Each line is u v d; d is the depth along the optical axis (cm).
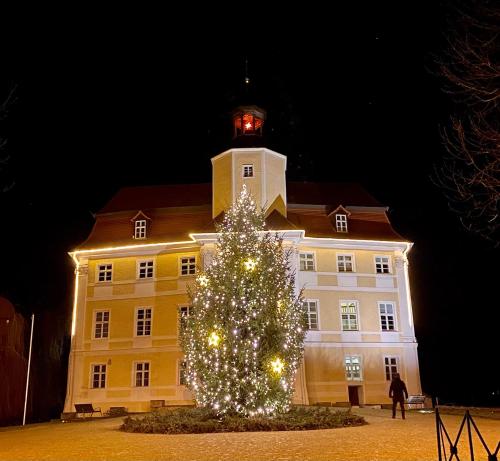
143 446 1259
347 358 3500
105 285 3738
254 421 1611
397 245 3822
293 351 1889
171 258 3700
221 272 1919
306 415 1780
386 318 3666
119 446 1275
